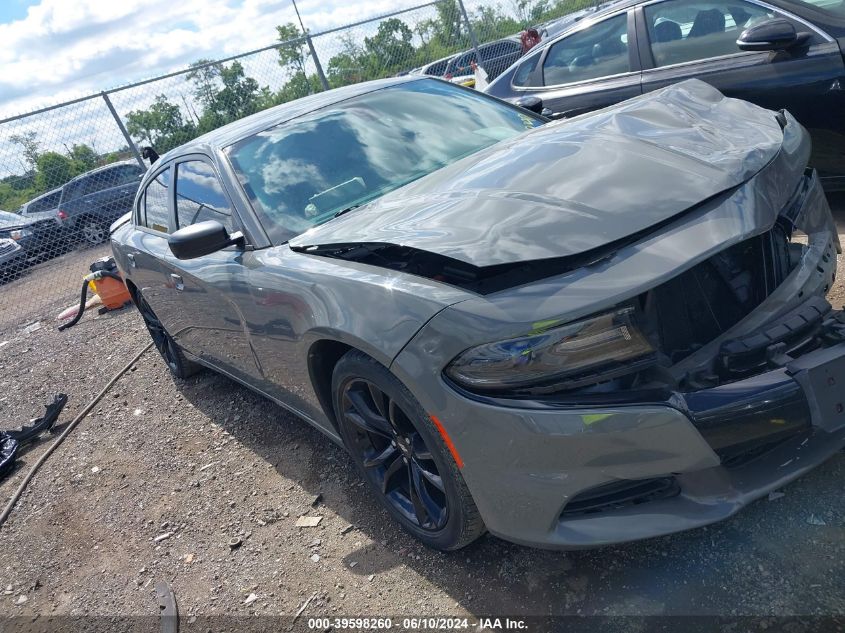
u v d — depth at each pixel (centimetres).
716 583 191
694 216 186
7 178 949
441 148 307
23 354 676
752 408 167
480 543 232
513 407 174
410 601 219
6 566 315
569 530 185
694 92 270
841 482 211
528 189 208
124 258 418
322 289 223
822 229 229
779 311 197
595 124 246
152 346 565
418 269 206
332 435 270
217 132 345
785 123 248
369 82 368
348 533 262
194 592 256
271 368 282
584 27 505
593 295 169
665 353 191
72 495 361
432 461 216
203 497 319
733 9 417
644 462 171
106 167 969
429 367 185
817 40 376
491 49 1173
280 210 280
